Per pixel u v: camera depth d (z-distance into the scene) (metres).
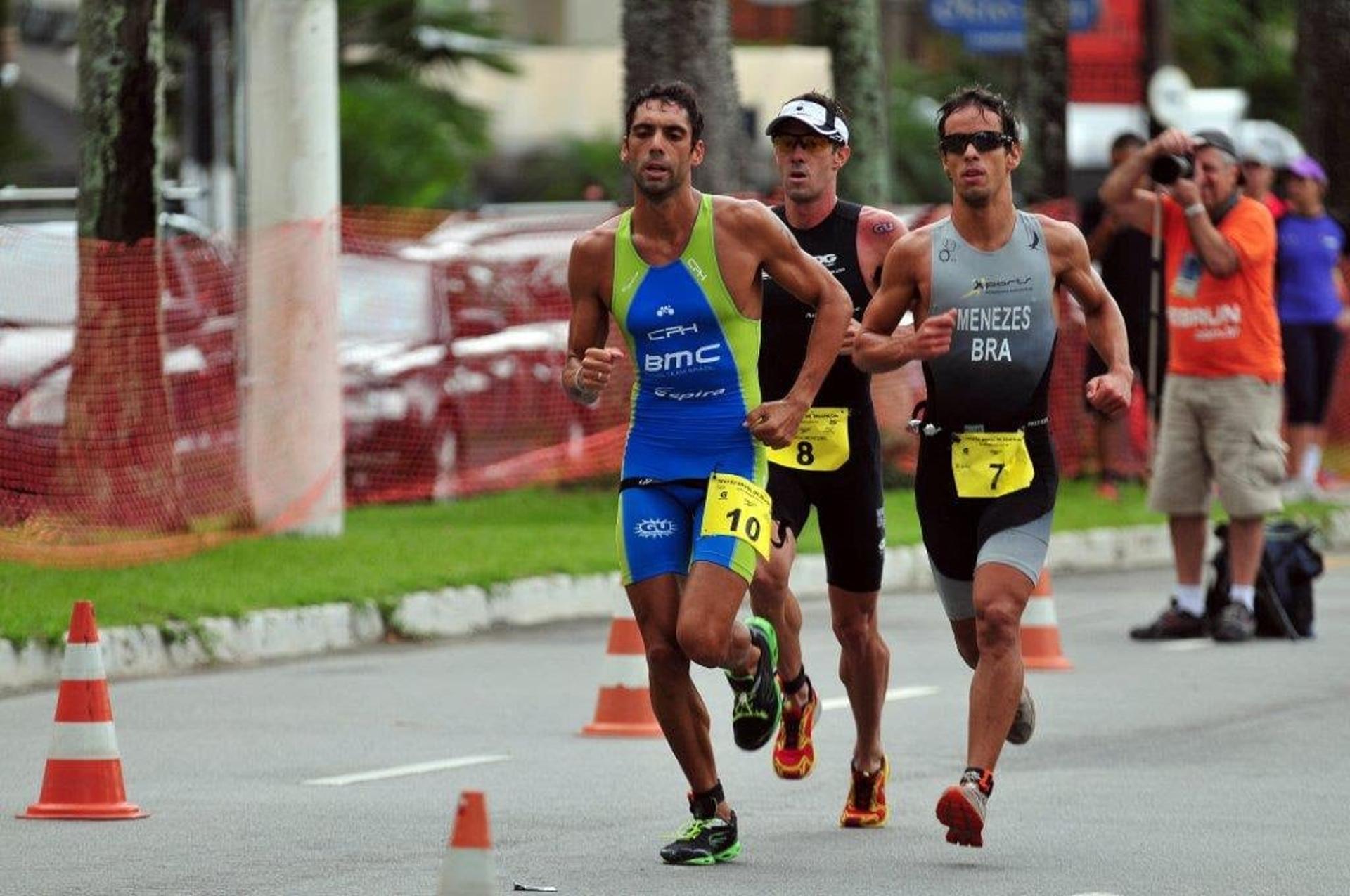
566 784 31.08
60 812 28.62
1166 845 27.02
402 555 48.91
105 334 48.62
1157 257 44.97
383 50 110.81
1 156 101.88
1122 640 45.31
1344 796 30.30
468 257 64.06
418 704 37.69
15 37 116.56
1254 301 44.00
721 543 25.41
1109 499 61.69
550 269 64.94
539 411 62.44
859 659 28.52
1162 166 43.75
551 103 122.69
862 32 63.91
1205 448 44.72
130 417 48.81
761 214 25.62
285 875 25.31
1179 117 78.19
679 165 25.25
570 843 27.16
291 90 51.09
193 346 53.62
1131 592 52.84
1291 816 28.88
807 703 29.14
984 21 73.00
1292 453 63.31
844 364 28.30
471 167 117.12
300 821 28.41
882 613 48.97
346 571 46.47
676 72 59.97
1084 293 27.12
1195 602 45.38
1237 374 44.19
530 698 38.44
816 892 24.48
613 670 35.25
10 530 47.75
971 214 26.67
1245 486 44.25
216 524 51.41
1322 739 34.75
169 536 49.03
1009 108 26.84
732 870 25.69
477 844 16.70
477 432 62.00
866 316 27.20
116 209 49.00
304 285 51.16
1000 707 25.91
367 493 61.12
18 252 52.50
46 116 110.25
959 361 26.67
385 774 31.69
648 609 25.73
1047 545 26.75
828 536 28.62
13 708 36.94
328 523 51.56
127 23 48.88
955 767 32.50
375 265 63.75
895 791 30.80
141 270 49.03
